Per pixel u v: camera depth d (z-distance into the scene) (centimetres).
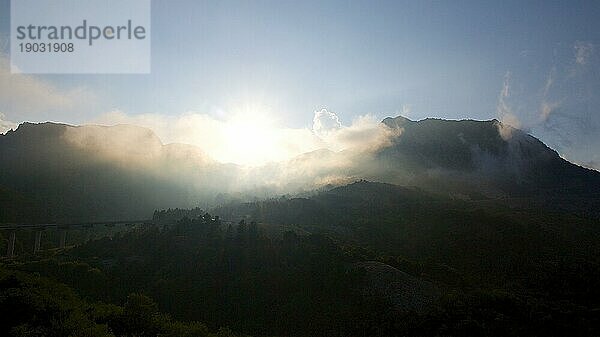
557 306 11562
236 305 12012
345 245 17050
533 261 18288
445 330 10056
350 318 11162
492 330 9900
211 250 14750
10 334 6594
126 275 13888
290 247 14900
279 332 10931
